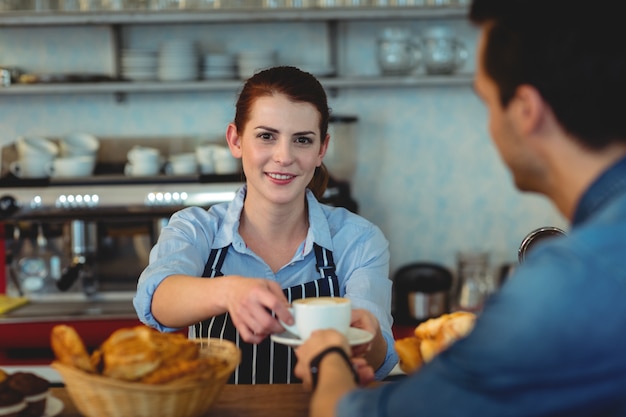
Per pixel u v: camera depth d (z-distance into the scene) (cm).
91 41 404
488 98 112
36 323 338
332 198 361
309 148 203
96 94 406
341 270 214
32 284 363
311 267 215
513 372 97
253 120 202
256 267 212
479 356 99
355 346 146
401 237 415
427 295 372
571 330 95
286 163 200
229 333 204
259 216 212
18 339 339
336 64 398
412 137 410
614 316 95
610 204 102
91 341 341
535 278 99
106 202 350
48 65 404
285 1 372
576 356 95
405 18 397
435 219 414
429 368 106
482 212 414
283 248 215
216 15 368
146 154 371
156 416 135
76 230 355
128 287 365
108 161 407
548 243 104
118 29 396
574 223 107
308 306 142
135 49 402
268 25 402
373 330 159
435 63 377
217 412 149
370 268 213
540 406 97
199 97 406
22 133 407
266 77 204
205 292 164
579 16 100
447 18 402
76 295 365
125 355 136
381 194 412
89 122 407
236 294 157
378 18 376
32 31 402
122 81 380
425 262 416
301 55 404
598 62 99
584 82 100
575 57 100
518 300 98
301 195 212
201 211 217
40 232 358
